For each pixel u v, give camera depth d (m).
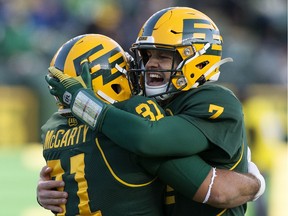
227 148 12.84
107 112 12.62
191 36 13.46
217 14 47.56
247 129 27.31
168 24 13.45
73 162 13.16
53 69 13.28
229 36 46.38
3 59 41.34
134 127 12.38
